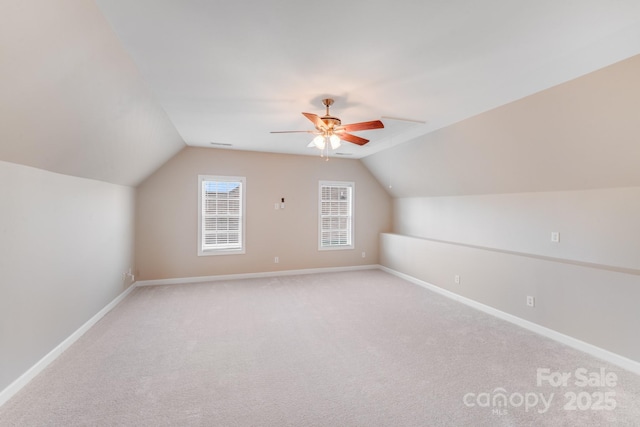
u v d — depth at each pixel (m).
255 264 5.75
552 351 2.88
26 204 2.32
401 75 2.50
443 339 3.14
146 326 3.42
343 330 3.36
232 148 5.45
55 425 1.86
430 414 2.00
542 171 3.45
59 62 1.76
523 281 3.50
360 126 2.84
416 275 5.43
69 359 2.68
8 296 2.13
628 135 2.50
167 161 5.16
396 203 6.68
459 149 4.12
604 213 3.12
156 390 2.23
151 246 5.11
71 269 2.98
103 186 3.73
